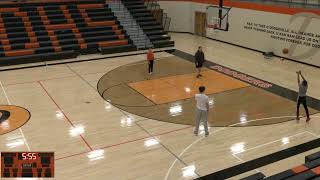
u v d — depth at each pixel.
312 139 10.39
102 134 10.71
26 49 18.95
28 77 16.06
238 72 16.97
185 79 15.84
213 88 14.71
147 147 9.95
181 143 10.19
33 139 10.36
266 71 17.20
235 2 22.14
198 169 8.87
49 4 22.31
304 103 11.41
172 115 12.09
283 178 7.39
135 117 11.94
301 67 17.97
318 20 17.38
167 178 8.48
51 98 13.56
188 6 26.30
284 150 9.76
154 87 14.80
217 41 24.06
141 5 24.70
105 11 23.27
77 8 22.75
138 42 21.52
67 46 19.56
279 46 19.78
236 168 8.89
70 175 8.59
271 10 19.80
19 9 21.17
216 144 10.13
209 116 12.02
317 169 7.51
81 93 14.09
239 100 13.45
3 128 11.05
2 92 14.13
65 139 10.38
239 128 11.14
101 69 17.33
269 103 13.16
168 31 27.06
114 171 8.78
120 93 14.11
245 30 21.81
